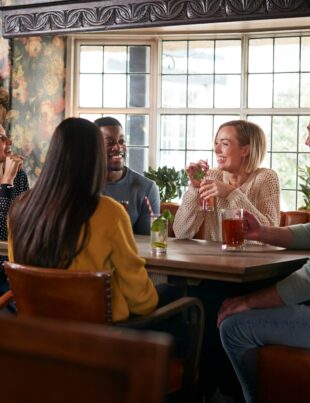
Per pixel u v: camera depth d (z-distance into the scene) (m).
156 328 2.47
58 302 1.94
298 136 7.38
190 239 3.15
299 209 6.92
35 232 2.01
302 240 2.68
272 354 2.28
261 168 3.31
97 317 1.92
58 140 2.00
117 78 7.56
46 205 2.00
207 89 7.54
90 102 7.57
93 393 0.66
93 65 7.54
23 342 0.69
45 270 1.93
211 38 7.47
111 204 2.02
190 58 7.54
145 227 3.52
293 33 7.29
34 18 6.80
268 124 7.47
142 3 6.34
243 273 2.12
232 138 3.23
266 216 3.16
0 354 0.70
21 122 7.20
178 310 2.14
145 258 2.36
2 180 3.37
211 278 2.21
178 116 7.61
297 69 7.32
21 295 2.00
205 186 3.03
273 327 2.28
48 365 0.68
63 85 7.41
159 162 7.64
